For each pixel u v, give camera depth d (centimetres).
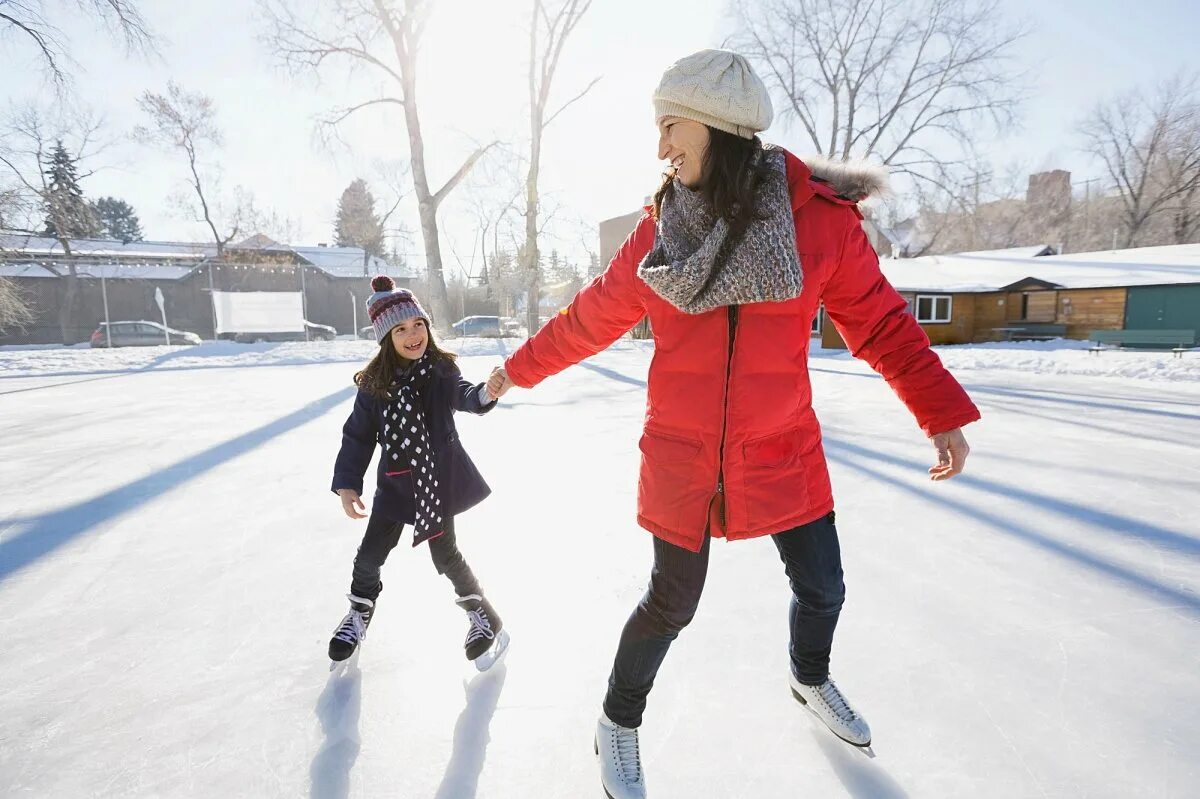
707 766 143
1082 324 1928
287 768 144
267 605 229
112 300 2292
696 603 136
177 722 162
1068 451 442
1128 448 452
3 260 1902
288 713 165
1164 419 571
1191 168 3466
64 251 2619
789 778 139
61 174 2508
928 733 151
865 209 140
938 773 138
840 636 197
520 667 186
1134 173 3725
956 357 1265
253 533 305
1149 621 203
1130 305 1836
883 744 148
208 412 680
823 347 1847
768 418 128
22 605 229
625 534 290
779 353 127
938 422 132
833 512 141
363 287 2741
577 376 1040
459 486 190
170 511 338
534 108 2152
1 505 350
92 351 1608
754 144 121
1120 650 186
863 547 270
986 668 178
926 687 170
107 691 176
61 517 329
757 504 130
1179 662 179
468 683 178
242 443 517
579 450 467
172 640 204
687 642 197
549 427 562
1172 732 149
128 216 6388
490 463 430
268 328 2052
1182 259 2045
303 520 323
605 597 229
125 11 1424
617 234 2630
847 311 137
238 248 3078
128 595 237
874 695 167
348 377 1062
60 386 932
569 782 140
